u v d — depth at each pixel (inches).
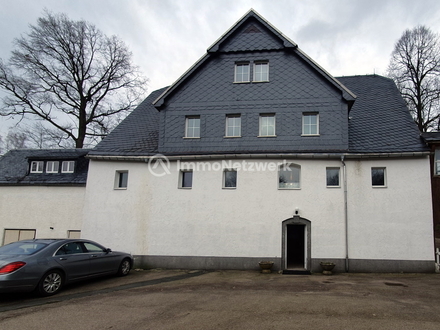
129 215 604.4
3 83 1022.4
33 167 789.2
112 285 416.5
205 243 574.9
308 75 611.2
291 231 574.6
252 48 637.9
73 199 713.0
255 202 570.9
